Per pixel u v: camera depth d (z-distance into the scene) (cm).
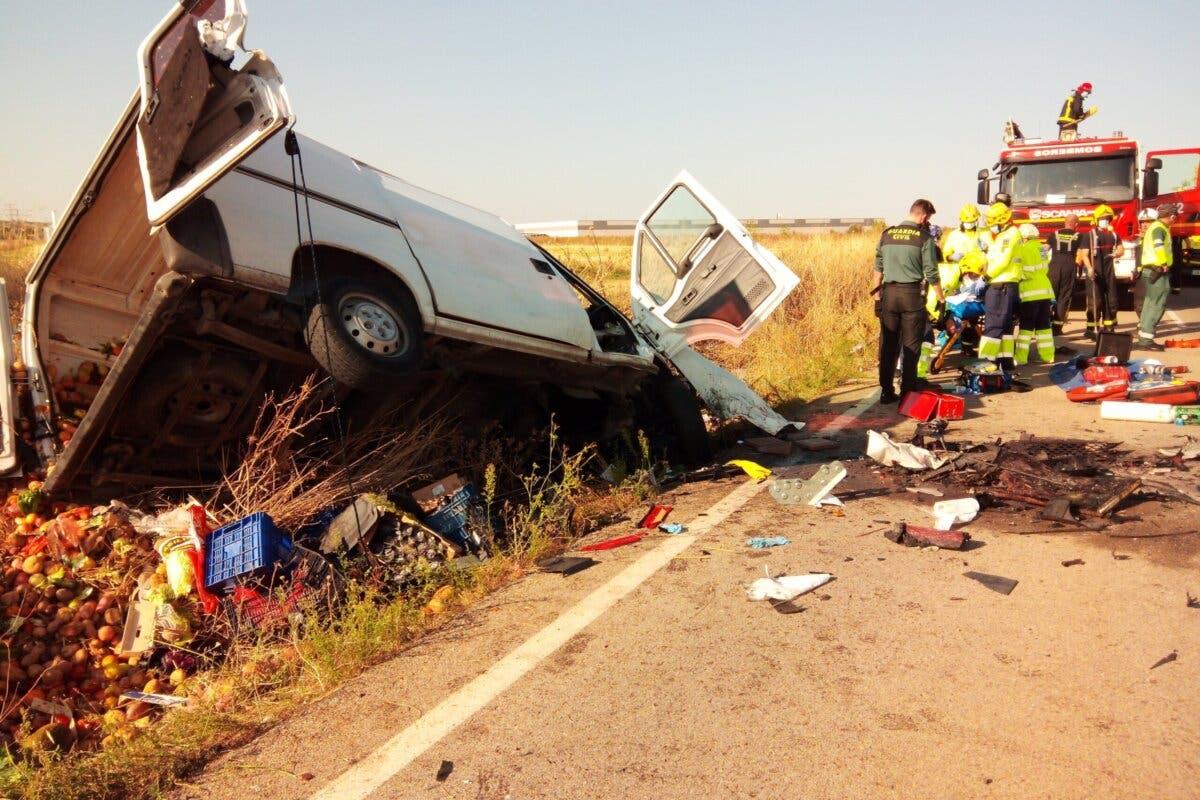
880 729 298
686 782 275
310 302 467
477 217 672
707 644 368
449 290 547
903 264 862
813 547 480
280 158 490
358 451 563
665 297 773
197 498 522
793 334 1220
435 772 289
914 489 582
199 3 387
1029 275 1098
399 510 481
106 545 477
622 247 1822
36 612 436
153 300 416
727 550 482
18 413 523
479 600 436
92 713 394
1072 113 1695
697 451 708
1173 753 276
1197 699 307
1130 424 755
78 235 514
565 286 681
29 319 530
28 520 489
